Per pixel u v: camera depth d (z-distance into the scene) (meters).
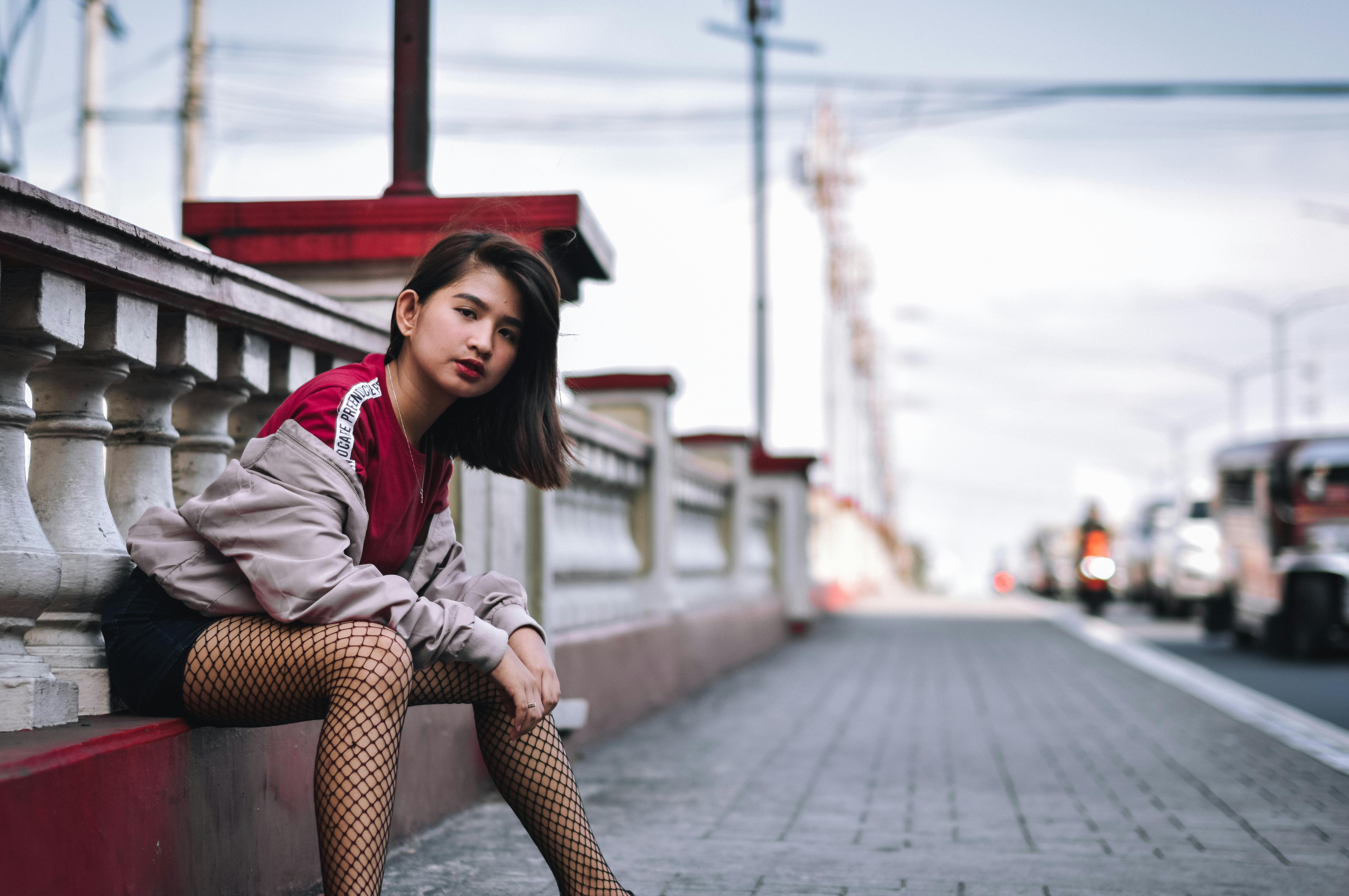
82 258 2.31
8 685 2.22
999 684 9.34
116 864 2.18
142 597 2.36
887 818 4.36
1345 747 6.39
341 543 2.24
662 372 7.96
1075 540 22.45
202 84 14.34
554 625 5.90
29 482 2.55
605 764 5.54
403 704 2.21
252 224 4.43
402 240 4.37
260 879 2.85
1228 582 14.69
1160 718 7.53
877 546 35.34
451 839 3.91
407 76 4.75
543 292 2.37
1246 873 3.58
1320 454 12.70
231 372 3.06
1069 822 4.33
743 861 3.66
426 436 2.52
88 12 13.57
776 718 7.20
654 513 7.98
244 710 2.28
